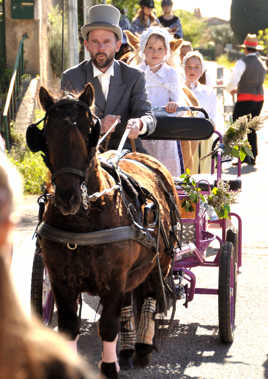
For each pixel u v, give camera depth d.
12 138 18.77
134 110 8.68
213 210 9.41
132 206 6.58
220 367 7.72
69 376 2.16
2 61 22.55
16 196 2.19
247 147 10.15
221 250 8.59
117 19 8.71
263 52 66.62
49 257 6.22
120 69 8.80
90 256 6.07
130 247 6.32
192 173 12.07
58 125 5.75
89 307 9.75
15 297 2.12
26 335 2.12
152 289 7.69
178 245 8.10
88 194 6.00
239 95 23.80
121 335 7.61
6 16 22.50
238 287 10.77
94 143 5.84
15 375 2.10
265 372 7.59
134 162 7.82
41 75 23.02
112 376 6.23
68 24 20.42
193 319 9.35
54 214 6.10
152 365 7.73
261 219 15.42
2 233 2.17
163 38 11.31
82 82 8.74
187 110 9.66
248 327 9.05
